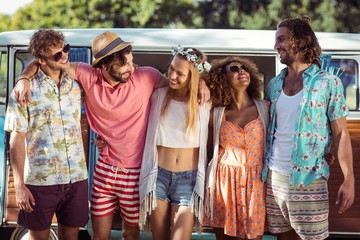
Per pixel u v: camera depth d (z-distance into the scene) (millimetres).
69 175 4332
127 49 4328
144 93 4477
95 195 4539
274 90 4488
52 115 4293
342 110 4277
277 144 4387
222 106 4621
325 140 4305
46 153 4277
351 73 6145
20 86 4250
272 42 6105
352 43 6109
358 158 6051
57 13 14641
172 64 4355
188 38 6148
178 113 4422
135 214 4516
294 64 4402
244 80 4492
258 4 15719
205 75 4637
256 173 4496
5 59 6250
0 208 6020
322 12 15281
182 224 4340
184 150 4414
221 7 15812
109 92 4414
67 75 4387
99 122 4477
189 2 15438
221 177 4555
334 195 5977
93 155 6043
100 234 4570
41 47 4199
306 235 4305
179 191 4391
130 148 4461
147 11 14773
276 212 4418
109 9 14656
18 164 4234
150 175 4371
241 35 6188
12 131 4262
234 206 4508
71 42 6098
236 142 4523
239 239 4551
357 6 15438
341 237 6023
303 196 4273
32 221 4340
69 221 4422
